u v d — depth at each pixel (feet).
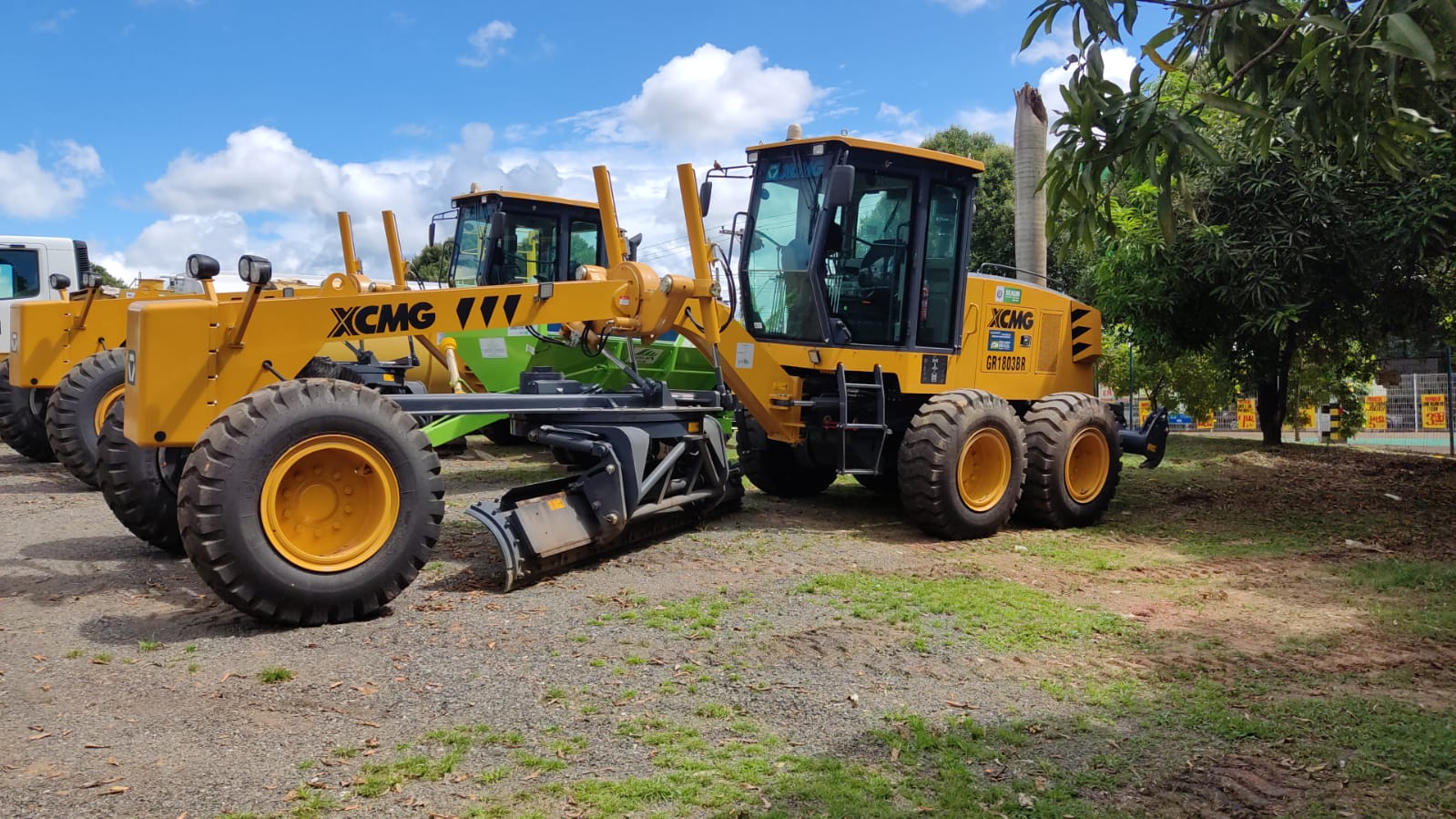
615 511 18.49
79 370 25.64
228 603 14.02
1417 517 26.96
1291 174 31.60
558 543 17.53
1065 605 16.92
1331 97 13.12
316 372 27.07
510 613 15.42
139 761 9.89
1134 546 22.74
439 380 35.63
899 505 26.99
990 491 23.12
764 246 23.61
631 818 8.92
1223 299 34.27
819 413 24.04
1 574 17.35
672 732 10.89
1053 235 14.69
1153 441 28.48
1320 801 9.78
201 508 13.55
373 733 10.71
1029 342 27.25
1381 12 10.94
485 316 18.03
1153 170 13.03
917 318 23.86
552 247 39.32
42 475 29.19
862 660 13.61
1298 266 31.68
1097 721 11.78
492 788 9.47
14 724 10.79
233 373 15.44
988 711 11.94
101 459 17.99
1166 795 9.84
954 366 24.95
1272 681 13.33
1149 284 35.32
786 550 20.53
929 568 19.29
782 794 9.48
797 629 14.92
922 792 9.68
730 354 22.53
